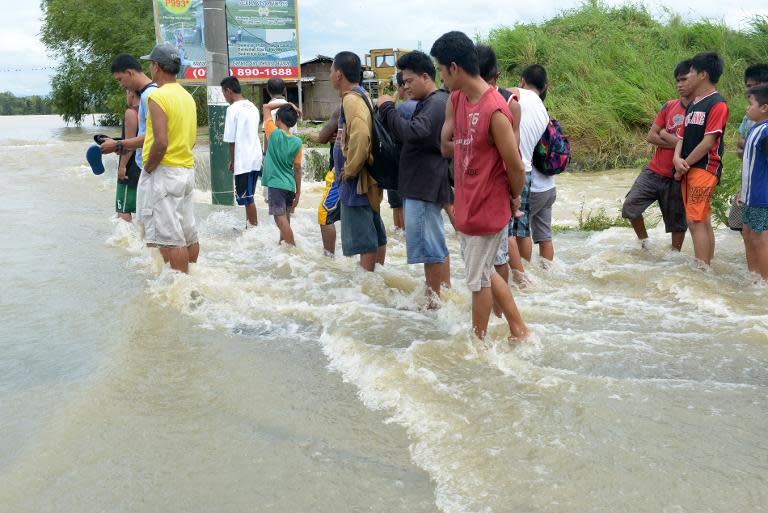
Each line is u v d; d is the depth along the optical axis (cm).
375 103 527
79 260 595
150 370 368
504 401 325
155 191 518
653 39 2030
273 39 1712
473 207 374
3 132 2505
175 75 541
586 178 1352
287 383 354
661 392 336
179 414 318
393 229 826
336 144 593
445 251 488
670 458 272
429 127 450
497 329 432
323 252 666
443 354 388
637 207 658
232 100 761
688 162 573
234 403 329
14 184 1091
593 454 275
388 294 525
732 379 358
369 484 259
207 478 265
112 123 2998
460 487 254
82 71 2811
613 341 413
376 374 357
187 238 560
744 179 543
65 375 358
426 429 300
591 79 1778
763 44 1741
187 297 491
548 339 414
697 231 588
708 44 1858
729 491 249
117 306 473
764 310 479
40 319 443
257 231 761
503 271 468
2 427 302
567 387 341
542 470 264
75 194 1000
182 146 526
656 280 557
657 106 1552
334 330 434
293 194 679
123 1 2772
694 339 418
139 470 271
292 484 260
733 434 293
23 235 690
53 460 277
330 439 295
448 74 365
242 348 404
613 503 242
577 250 696
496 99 359
